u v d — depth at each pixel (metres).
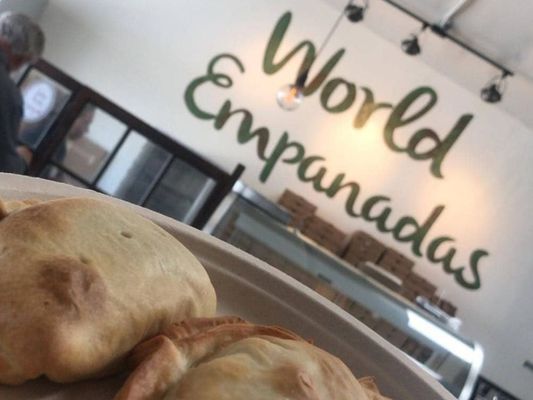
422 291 4.55
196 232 0.83
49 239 0.48
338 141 4.63
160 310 0.53
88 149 4.02
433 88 4.52
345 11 4.14
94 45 4.64
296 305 0.86
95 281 0.47
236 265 0.85
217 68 4.61
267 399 0.47
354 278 1.81
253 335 0.57
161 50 4.63
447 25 3.85
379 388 0.81
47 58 4.66
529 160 4.57
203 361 0.52
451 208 4.68
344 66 4.54
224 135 4.67
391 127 4.60
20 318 0.42
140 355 0.50
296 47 4.54
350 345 0.84
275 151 4.64
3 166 2.31
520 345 4.67
